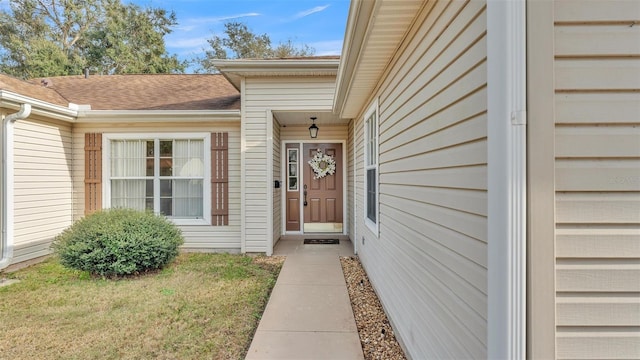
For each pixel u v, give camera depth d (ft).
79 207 19.40
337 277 14.15
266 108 18.21
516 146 3.43
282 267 15.70
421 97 6.61
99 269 13.69
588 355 3.50
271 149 18.39
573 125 3.52
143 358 7.86
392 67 9.25
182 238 16.16
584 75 3.52
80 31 51.93
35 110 16.16
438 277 5.75
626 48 3.54
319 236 23.21
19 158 15.92
